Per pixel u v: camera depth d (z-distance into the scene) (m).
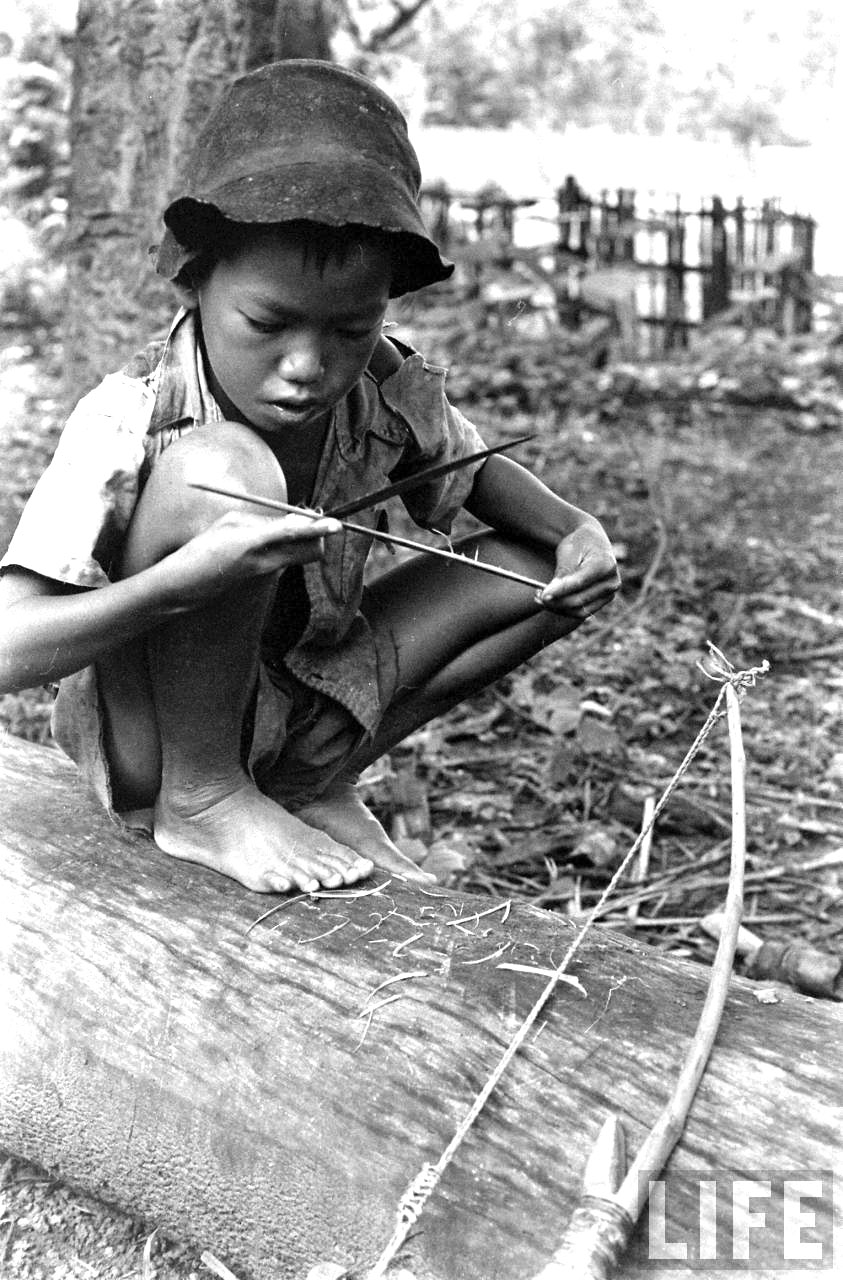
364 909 2.65
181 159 6.16
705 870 4.14
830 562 7.35
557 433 9.62
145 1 6.08
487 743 5.06
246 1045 2.42
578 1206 2.02
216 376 2.59
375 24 15.44
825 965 3.24
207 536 2.36
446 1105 2.22
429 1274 2.12
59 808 3.10
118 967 2.62
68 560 2.53
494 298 11.80
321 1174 2.26
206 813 2.82
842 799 4.67
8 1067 2.68
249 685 2.72
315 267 2.37
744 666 5.91
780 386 11.06
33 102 13.36
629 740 5.04
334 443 2.81
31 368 10.73
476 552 3.09
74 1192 2.77
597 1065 2.21
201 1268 2.54
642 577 6.93
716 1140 2.07
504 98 18.86
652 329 12.30
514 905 2.68
